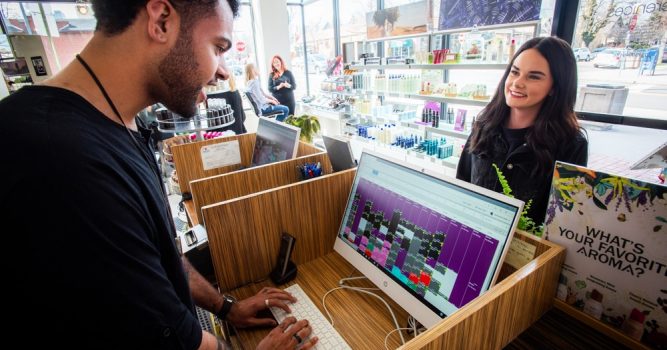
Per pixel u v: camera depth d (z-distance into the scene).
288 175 1.69
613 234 0.67
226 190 1.55
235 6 0.69
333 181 1.27
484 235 0.75
